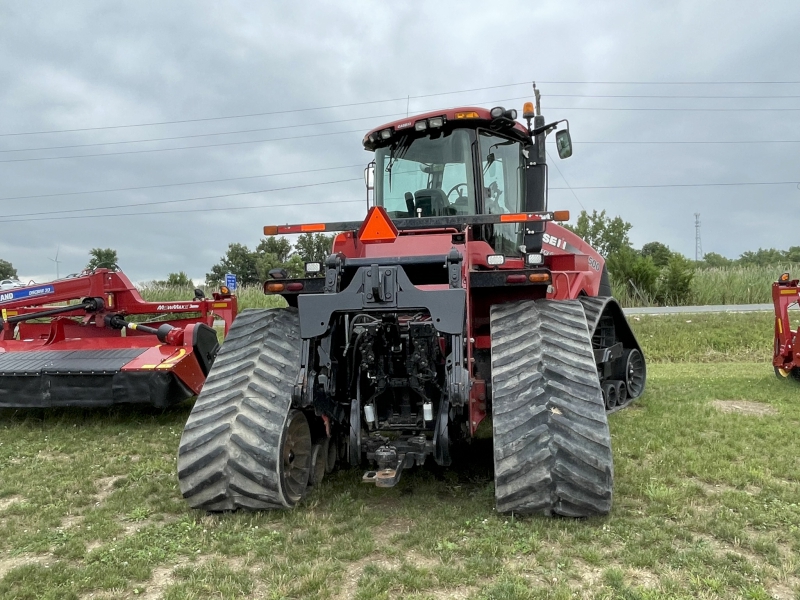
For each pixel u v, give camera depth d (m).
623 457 4.59
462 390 3.41
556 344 3.56
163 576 2.87
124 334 10.98
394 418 3.98
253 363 3.77
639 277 20.55
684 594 2.56
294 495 3.63
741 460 4.51
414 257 4.02
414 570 2.81
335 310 3.65
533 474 3.21
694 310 15.94
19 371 6.00
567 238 6.66
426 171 5.01
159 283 19.52
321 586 2.68
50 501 3.98
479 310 4.23
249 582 2.73
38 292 7.02
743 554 2.96
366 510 3.63
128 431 5.91
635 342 7.12
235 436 3.43
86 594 2.71
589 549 2.96
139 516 3.62
